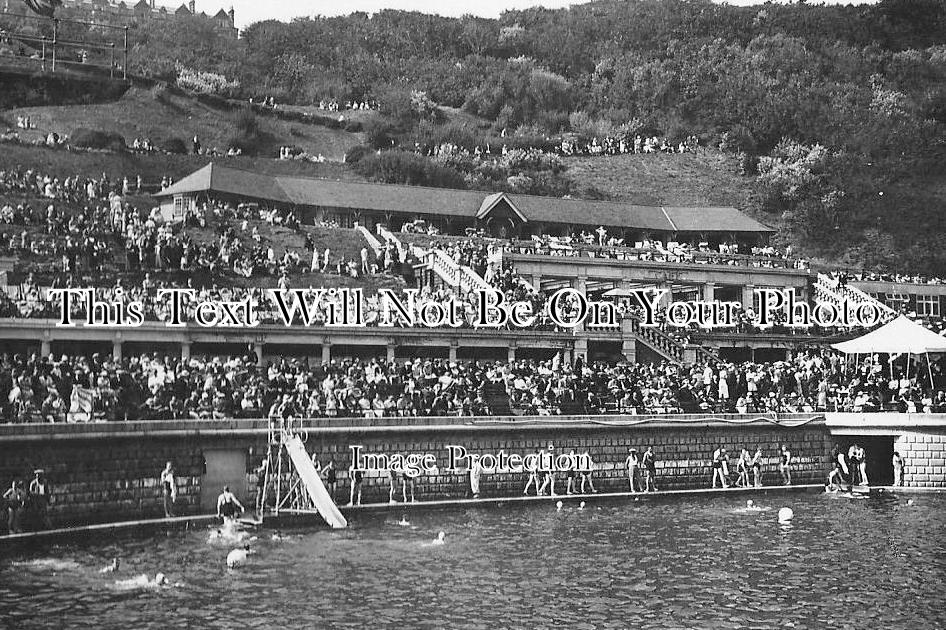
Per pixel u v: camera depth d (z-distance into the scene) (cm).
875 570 4453
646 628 3644
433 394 6194
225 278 7856
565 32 19362
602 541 4959
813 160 14512
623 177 14475
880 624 3725
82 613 3600
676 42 18475
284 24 18038
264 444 5400
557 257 9456
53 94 12131
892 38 19062
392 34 18512
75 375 5381
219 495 5259
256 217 9712
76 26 14088
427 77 17100
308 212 10450
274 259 8406
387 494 5800
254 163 12300
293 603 3819
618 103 16888
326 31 17875
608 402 6644
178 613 3650
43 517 4609
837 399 7112
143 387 5525
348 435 5644
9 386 5034
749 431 6694
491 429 6003
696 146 15750
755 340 8838
